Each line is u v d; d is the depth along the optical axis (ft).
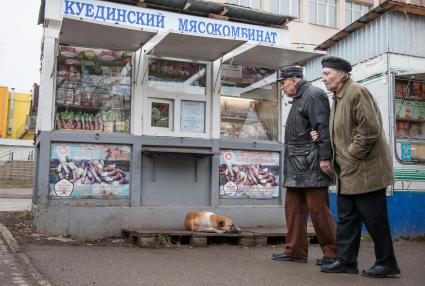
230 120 28.09
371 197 15.96
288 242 18.80
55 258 17.98
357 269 16.60
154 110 26.03
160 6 26.12
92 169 24.30
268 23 29.07
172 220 25.20
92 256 18.61
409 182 27.45
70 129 24.44
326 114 17.61
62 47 24.49
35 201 27.14
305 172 17.88
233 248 21.93
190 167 26.43
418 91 28.66
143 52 25.67
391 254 15.99
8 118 121.19
